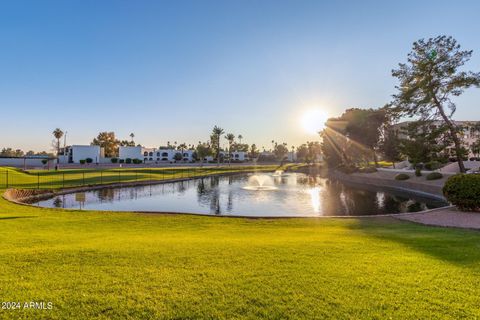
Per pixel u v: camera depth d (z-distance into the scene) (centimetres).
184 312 367
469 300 406
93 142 10744
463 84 2555
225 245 678
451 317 363
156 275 478
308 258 583
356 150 5628
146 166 7088
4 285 431
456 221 1138
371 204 2222
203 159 10500
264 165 10106
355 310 377
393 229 995
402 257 599
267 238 809
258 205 2156
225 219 1191
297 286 445
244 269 513
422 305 391
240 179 4719
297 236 852
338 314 366
